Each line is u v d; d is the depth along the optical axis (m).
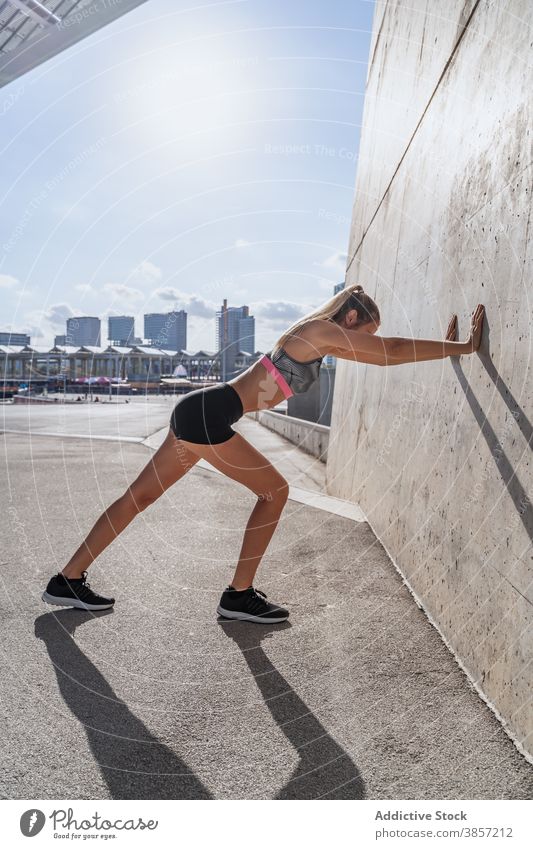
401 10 5.44
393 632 2.65
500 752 1.75
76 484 6.44
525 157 2.07
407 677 2.23
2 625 2.71
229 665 2.34
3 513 4.99
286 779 1.65
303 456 10.05
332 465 7.09
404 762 1.72
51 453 9.38
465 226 2.78
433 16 4.01
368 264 6.32
